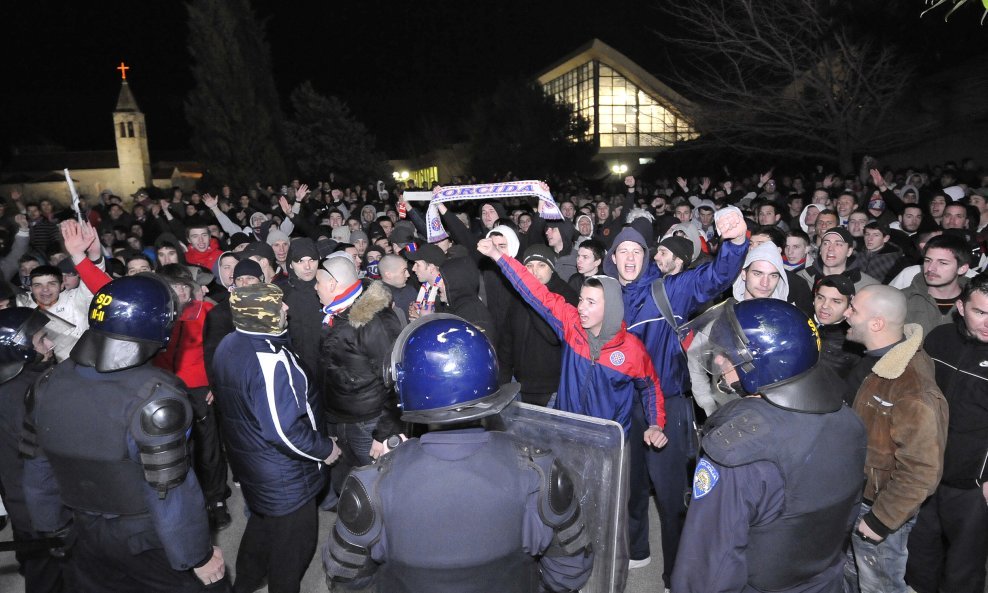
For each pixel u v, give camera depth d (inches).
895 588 107.1
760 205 304.8
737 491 75.6
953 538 121.6
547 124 1379.2
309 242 183.3
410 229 290.0
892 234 242.2
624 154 1416.1
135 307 91.0
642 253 145.6
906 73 658.2
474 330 69.8
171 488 88.6
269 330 118.6
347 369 146.9
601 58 1398.9
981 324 113.0
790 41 694.5
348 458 154.5
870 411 105.8
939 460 96.8
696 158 991.6
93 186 1926.7
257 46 1504.7
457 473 64.8
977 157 665.6
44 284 178.2
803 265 191.3
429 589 64.3
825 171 735.1
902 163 723.4
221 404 122.2
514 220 346.3
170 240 315.6
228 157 1411.2
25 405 97.0
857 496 80.4
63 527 101.4
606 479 95.4
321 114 1549.0
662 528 140.7
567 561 70.5
